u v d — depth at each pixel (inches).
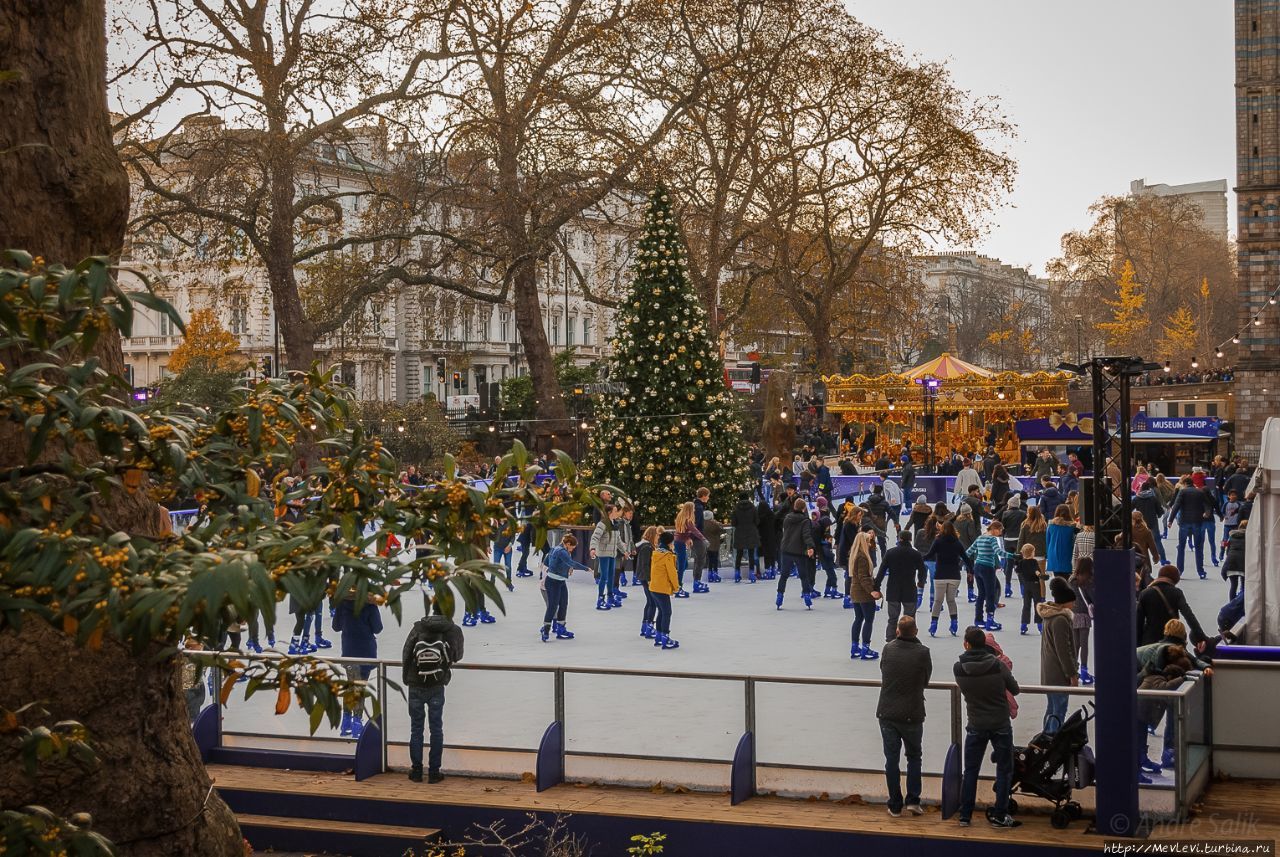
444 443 1929.1
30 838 161.9
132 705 251.0
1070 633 493.7
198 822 263.3
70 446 173.0
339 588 156.8
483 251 1582.2
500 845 405.7
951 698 426.0
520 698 469.1
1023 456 1921.8
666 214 1160.2
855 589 680.4
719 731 449.1
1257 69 2137.1
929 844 398.0
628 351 1141.1
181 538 167.3
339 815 450.3
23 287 154.9
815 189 2091.5
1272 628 585.0
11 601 150.3
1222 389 2556.6
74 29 248.7
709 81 1700.3
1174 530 1348.4
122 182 258.7
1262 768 472.4
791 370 2888.8
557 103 1658.5
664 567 716.0
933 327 5172.2
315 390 212.1
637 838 398.0
